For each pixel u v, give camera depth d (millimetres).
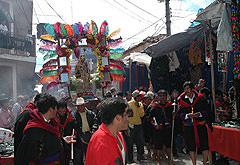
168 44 6387
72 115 4195
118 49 7547
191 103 4484
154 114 5320
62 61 6688
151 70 7883
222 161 4340
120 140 1951
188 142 4469
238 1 4215
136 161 5703
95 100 6422
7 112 7188
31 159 2293
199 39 6660
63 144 3115
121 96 6586
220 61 5918
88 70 6848
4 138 4449
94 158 1692
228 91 6387
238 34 4238
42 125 2479
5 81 15203
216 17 5027
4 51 14359
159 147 5184
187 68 7242
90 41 6941
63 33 6734
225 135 4051
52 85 6816
